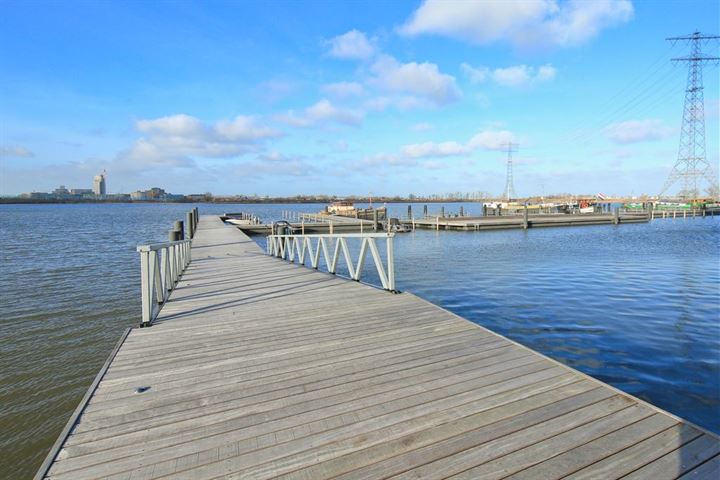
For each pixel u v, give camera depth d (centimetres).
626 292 905
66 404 443
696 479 178
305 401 256
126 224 3691
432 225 2972
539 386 271
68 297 910
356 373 298
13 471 338
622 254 1580
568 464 190
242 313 486
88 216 5444
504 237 2402
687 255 1531
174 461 195
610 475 182
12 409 432
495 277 1115
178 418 236
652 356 521
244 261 1024
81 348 602
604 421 226
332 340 377
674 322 670
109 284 1053
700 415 375
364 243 681
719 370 475
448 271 1226
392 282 598
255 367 313
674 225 3397
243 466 191
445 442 208
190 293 615
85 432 221
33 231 2847
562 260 1430
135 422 232
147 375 300
